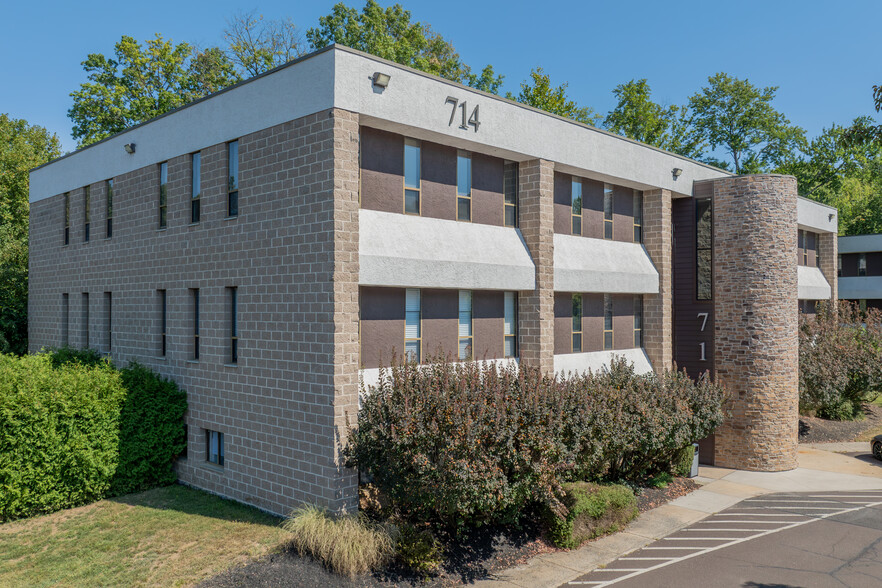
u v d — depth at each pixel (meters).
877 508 16.67
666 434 16.53
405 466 12.02
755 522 15.55
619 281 20.52
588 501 14.39
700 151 51.62
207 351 16.33
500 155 17.52
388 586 11.20
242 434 15.27
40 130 41.81
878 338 29.09
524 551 13.39
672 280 22.70
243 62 40.66
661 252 22.02
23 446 14.18
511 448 11.97
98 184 20.94
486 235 17.08
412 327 15.81
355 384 13.38
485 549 13.08
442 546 12.71
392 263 14.24
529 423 12.59
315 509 12.85
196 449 16.69
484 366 14.20
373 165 14.85
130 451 15.98
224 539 12.72
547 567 12.73
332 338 13.05
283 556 11.70
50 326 23.80
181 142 17.31
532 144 17.56
